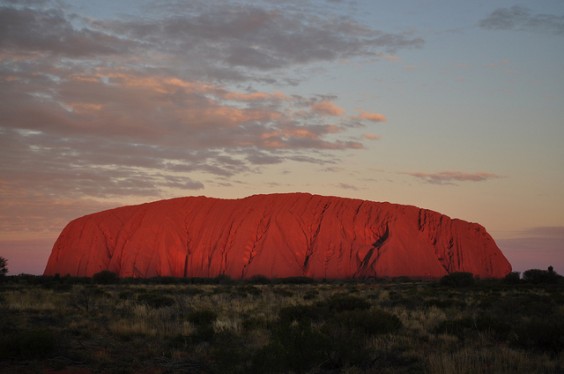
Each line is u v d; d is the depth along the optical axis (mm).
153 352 13039
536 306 22781
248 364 11258
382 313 16375
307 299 29719
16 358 11766
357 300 20812
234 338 14797
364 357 11539
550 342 12984
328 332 12008
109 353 12781
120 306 23578
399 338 14508
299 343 11133
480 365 10859
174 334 15516
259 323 17141
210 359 12438
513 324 17438
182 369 11508
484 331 15469
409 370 11062
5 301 24141
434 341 14477
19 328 15742
